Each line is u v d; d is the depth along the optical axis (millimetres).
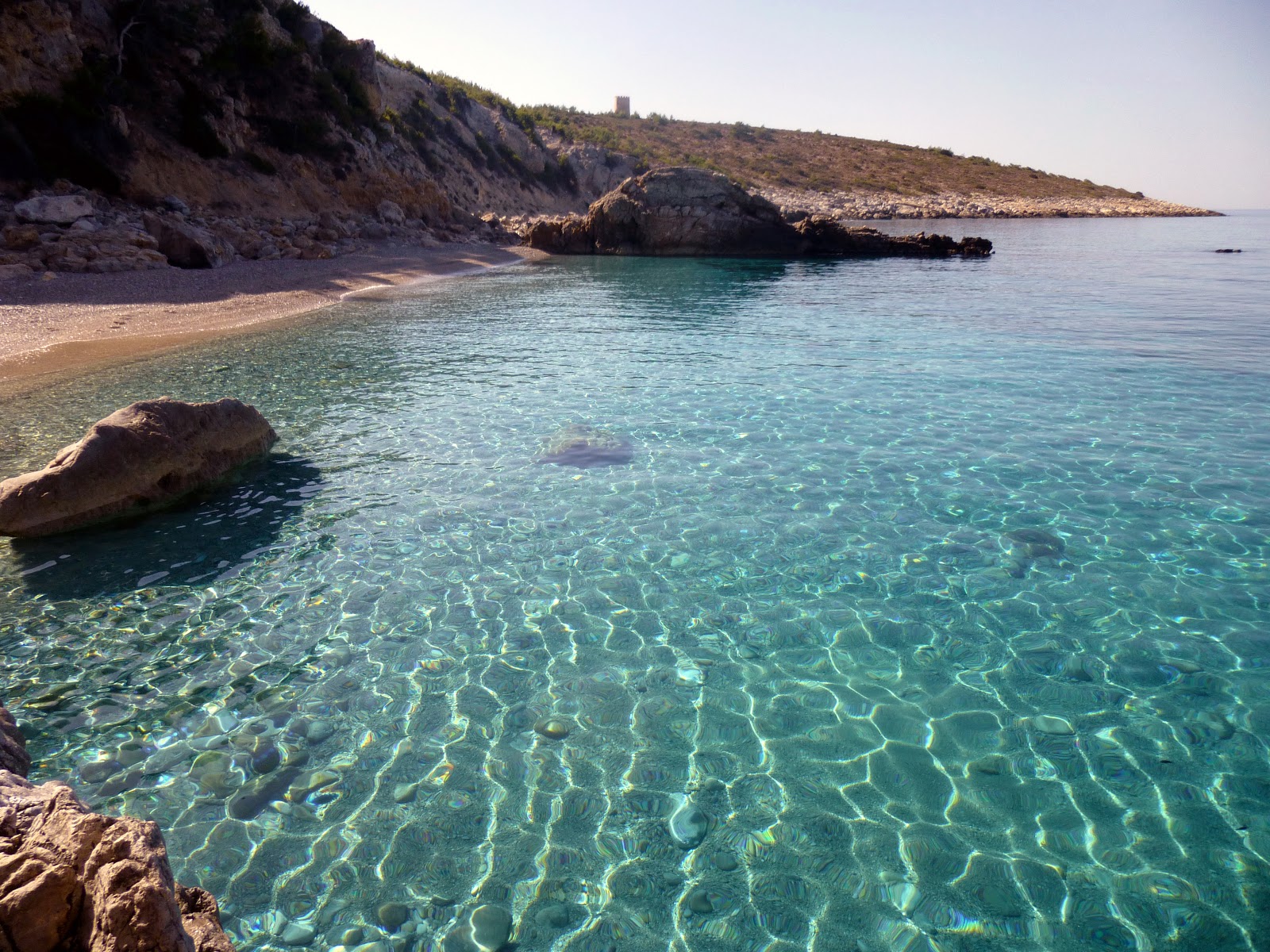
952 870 3875
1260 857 3939
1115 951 3420
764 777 4555
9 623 6176
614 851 4012
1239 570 6883
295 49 40094
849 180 98875
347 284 27719
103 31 32062
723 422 11391
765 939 3496
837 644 5918
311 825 4180
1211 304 23141
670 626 6188
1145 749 4746
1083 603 6418
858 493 8727
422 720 5070
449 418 11711
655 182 45031
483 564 7230
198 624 6203
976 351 16359
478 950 3436
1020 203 95562
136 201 29922
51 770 4559
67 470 7891
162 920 2445
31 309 19281
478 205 59312
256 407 12242
